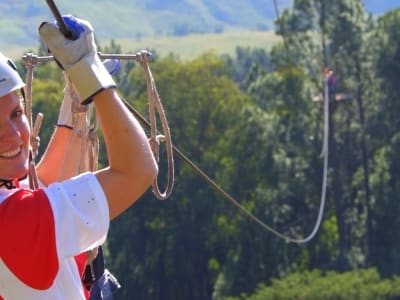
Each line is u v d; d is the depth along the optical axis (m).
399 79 72.81
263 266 64.19
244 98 72.12
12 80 5.36
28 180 5.87
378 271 66.44
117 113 5.29
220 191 10.21
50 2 5.14
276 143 70.50
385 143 71.62
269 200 67.56
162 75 70.31
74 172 6.27
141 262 65.50
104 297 6.12
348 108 73.00
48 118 47.66
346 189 70.19
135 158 5.31
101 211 5.28
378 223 69.12
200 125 70.12
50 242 5.22
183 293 66.12
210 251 66.25
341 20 72.81
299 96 72.31
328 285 58.00
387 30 73.38
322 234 66.75
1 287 5.29
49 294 5.32
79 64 5.26
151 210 65.94
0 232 5.21
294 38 73.75
